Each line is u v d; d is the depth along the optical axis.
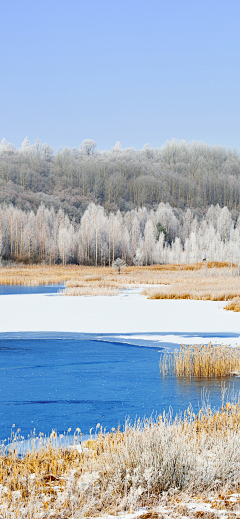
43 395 9.52
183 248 160.88
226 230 173.88
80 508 4.05
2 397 9.31
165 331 18.70
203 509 4.02
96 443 5.94
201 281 49.97
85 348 15.03
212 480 4.57
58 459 5.65
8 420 7.92
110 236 129.75
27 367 12.23
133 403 8.88
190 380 10.88
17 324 20.91
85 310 26.48
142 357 13.59
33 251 116.25
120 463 4.81
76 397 9.32
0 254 109.19
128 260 129.75
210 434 6.08
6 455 6.10
